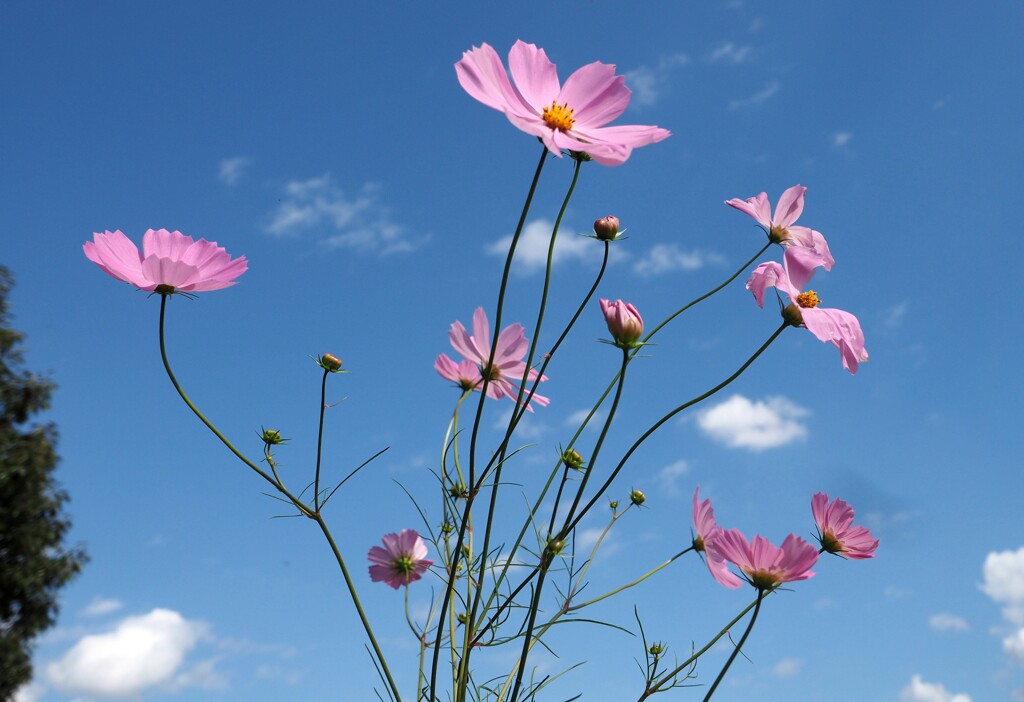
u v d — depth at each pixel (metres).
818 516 0.64
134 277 0.59
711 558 0.62
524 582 0.61
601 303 0.59
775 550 0.57
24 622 3.54
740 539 0.58
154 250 0.61
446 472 0.68
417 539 0.72
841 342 0.61
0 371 3.83
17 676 3.44
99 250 0.58
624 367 0.58
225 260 0.61
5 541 3.53
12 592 3.50
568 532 0.58
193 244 0.62
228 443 0.59
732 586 0.60
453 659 0.65
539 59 0.59
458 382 0.71
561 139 0.54
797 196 0.70
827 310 0.62
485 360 0.68
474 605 0.60
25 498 3.61
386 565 0.71
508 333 0.68
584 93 0.59
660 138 0.55
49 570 3.55
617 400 0.58
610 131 0.57
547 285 0.59
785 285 0.60
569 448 0.65
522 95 0.58
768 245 0.70
